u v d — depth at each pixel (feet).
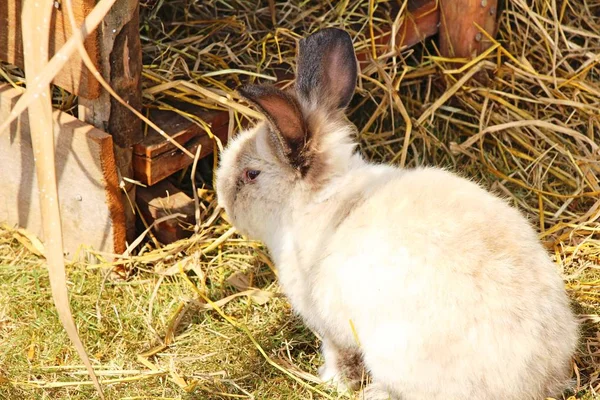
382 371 12.60
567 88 18.93
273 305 15.53
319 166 13.37
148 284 15.88
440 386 12.20
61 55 11.37
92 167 15.37
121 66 14.73
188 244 16.26
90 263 16.31
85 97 14.82
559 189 17.98
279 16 18.61
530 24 19.21
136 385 13.96
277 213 13.83
